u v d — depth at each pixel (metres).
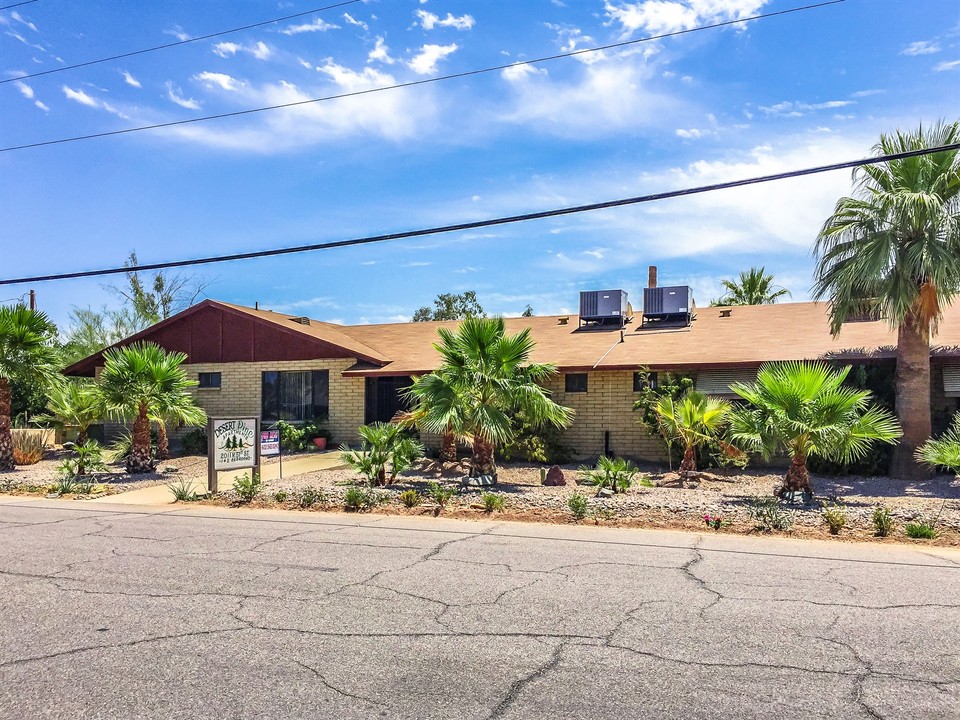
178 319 22.77
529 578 6.66
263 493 12.61
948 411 15.26
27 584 6.45
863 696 4.01
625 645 4.82
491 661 4.54
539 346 19.83
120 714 3.82
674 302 20.36
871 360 14.98
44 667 4.47
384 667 4.45
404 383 21.30
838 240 14.05
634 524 9.82
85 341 32.00
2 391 16.94
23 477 15.66
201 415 16.83
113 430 23.02
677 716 3.78
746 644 4.84
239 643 4.88
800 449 11.25
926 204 12.48
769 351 16.55
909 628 5.16
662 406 14.57
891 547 8.27
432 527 9.62
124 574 6.82
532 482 14.33
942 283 12.84
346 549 8.05
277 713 3.83
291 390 21.70
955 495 12.12
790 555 7.75
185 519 10.39
